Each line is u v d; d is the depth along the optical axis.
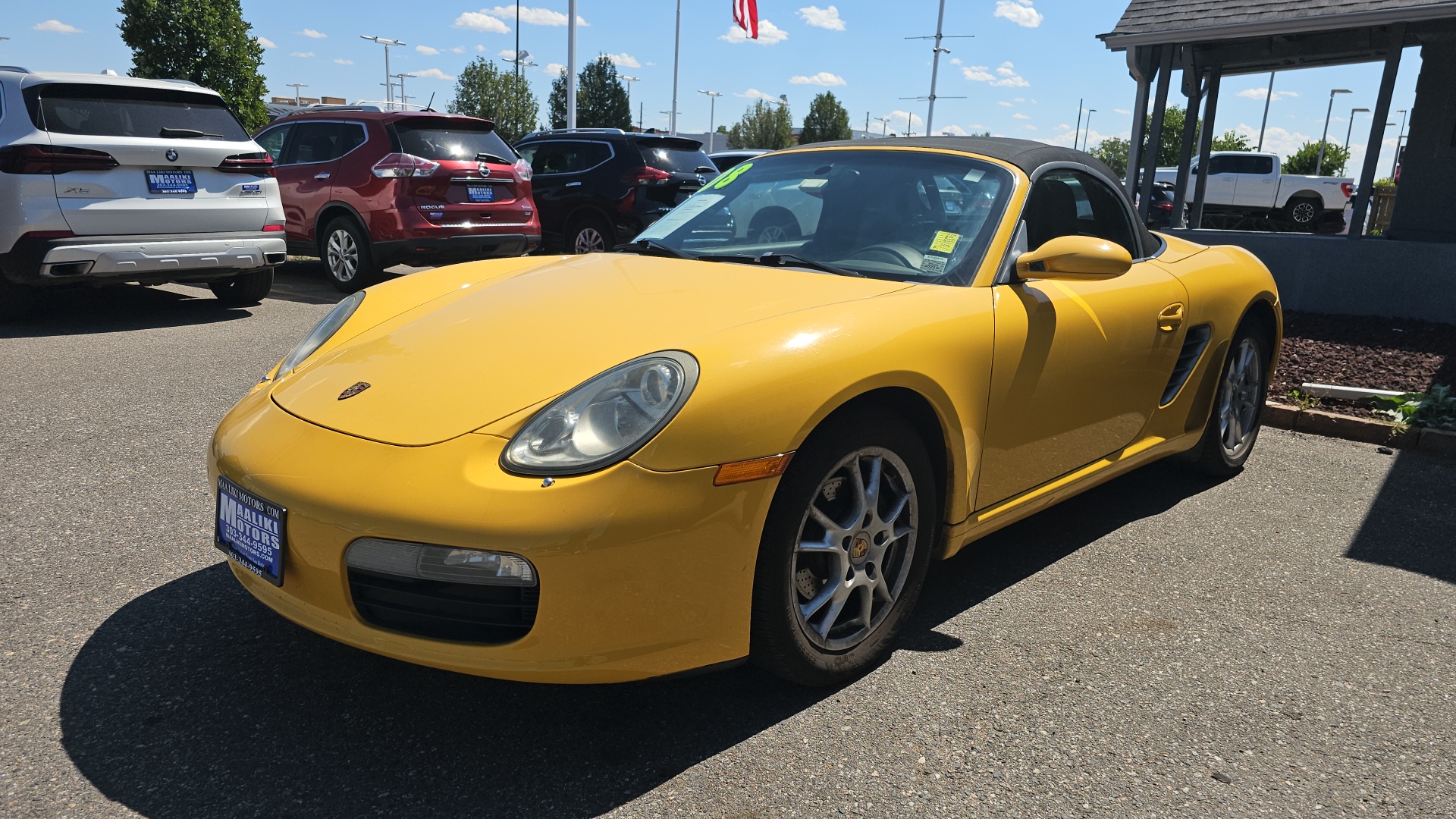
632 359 2.01
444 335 2.31
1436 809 1.91
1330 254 7.83
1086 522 3.52
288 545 1.98
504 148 8.90
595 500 1.78
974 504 2.56
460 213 8.37
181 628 2.45
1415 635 2.67
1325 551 3.29
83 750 1.94
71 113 5.97
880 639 2.36
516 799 1.84
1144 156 9.73
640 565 1.83
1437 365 5.88
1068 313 2.75
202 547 2.95
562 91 60.47
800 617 2.12
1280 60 10.02
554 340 2.17
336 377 2.24
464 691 2.22
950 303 2.44
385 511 1.83
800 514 2.04
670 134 10.87
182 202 6.38
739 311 2.24
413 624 1.91
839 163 3.15
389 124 8.20
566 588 1.79
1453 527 3.56
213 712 2.09
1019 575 3.02
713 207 3.21
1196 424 3.69
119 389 4.77
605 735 2.06
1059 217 2.99
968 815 1.83
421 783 1.88
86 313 6.94
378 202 8.10
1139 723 2.18
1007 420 2.57
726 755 2.00
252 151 6.77
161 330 6.38
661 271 2.66
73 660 2.28
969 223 2.75
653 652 1.91
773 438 1.95
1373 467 4.34
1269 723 2.21
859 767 1.97
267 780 1.87
